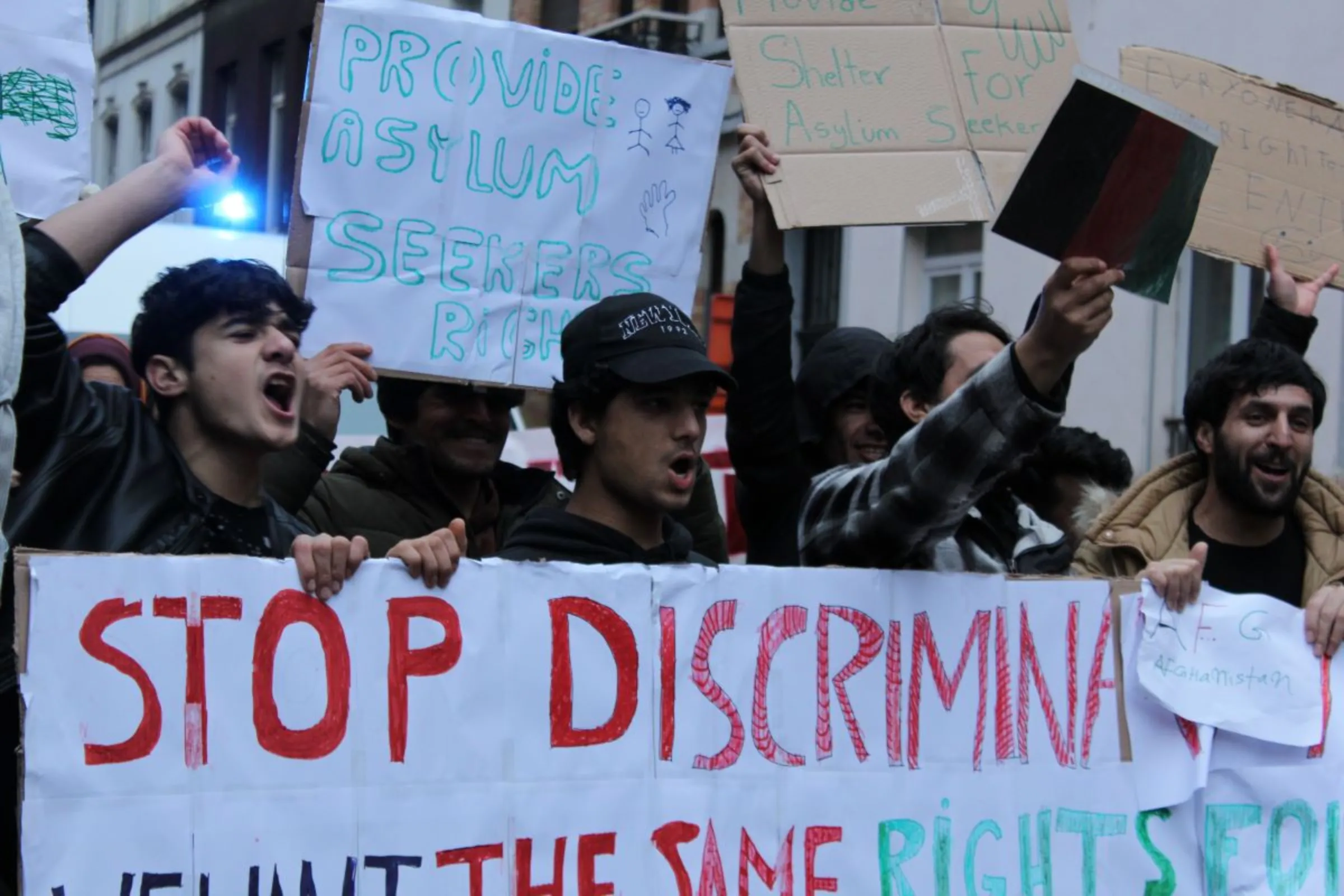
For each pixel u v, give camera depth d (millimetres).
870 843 2805
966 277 12484
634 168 3650
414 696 2520
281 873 2404
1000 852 2898
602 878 2617
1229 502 3387
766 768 2748
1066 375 2711
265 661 2426
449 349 3463
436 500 3791
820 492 3123
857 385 3906
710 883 2688
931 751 2869
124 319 6922
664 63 3682
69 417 2609
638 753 2662
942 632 2900
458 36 3502
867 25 3549
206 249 7203
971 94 3557
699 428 2838
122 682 2330
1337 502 3436
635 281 3645
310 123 3379
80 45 3248
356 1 3430
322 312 3373
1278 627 3096
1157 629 3035
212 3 18281
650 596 2699
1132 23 10805
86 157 3238
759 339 3436
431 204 3465
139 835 2316
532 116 3557
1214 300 10461
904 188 3455
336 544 2473
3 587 2473
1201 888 3014
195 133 2893
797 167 3430
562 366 3326
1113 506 3479
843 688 2818
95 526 2598
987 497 3596
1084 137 2494
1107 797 2984
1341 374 9227
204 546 2678
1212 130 2520
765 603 2779
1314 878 3059
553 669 2617
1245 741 3062
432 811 2512
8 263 2293
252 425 2709
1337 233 3883
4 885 2428
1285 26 9766
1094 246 2598
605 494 2885
